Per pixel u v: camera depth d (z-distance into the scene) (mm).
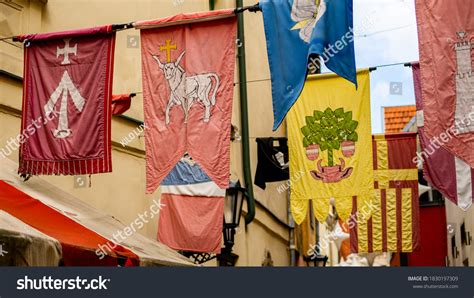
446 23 9188
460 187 10570
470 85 9102
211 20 9359
